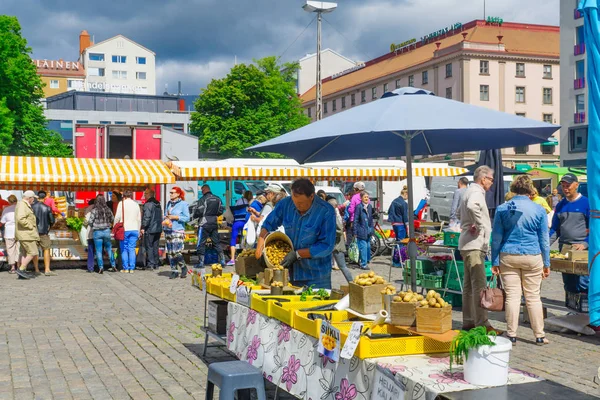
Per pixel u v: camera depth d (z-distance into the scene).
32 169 15.87
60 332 8.77
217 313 7.01
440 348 4.10
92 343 8.11
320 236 6.38
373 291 4.90
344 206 18.19
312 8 33.62
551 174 38.59
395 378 3.61
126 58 124.38
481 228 8.16
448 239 10.83
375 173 19.61
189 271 15.78
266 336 5.43
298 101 56.72
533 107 69.50
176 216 14.62
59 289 12.90
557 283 13.50
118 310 10.52
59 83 118.81
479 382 3.39
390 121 5.61
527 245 7.79
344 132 5.70
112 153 21.80
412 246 7.44
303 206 6.38
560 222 9.27
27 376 6.64
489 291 7.55
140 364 7.11
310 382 4.57
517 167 40.31
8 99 40.91
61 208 20.91
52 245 16.39
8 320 9.61
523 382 3.48
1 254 16.19
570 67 49.88
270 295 5.82
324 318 4.75
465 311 8.48
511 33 71.12
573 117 49.56
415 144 8.03
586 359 7.27
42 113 42.94
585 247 8.88
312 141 7.26
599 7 6.29
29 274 15.25
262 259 6.57
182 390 6.16
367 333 4.26
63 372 6.79
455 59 67.94
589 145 6.37
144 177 16.45
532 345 7.91
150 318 9.80
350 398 4.04
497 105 68.00
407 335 4.30
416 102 6.06
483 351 3.39
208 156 53.53
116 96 82.25
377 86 81.38
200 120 52.22
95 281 14.16
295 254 6.28
